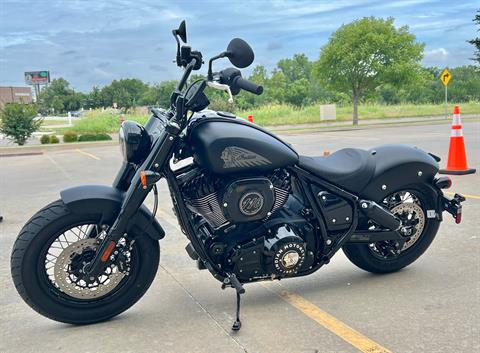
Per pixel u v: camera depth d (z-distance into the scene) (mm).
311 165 3842
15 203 8109
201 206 3615
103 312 3648
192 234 3584
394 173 4117
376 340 3277
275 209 3719
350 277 4426
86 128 25938
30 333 3559
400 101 45875
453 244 5191
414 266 4613
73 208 3467
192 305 3949
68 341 3418
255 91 3318
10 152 17672
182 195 3627
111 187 3705
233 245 3609
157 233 3668
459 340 3242
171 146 3465
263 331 3459
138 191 3447
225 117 3578
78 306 3596
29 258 3430
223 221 3613
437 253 4938
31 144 20938
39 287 3480
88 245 3596
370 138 17234
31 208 7703
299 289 4199
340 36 25984
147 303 4012
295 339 3326
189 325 3594
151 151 3490
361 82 26062
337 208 3902
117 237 3488
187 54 3396
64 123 41938
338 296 4016
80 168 12211
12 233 6242
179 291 4246
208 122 3531
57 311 3537
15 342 3430
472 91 50594
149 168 3461
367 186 4035
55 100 83188
